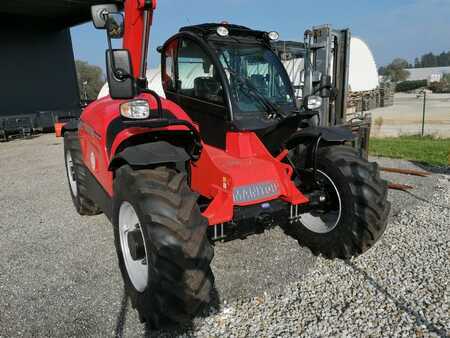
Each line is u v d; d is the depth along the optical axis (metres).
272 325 2.34
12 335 2.33
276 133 2.90
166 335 2.29
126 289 2.65
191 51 3.12
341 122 6.71
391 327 2.29
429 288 2.66
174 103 3.11
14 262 3.29
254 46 3.11
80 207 4.27
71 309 2.58
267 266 3.05
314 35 6.19
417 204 4.46
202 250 2.16
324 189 3.08
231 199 2.51
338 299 2.58
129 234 2.42
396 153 7.89
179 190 2.27
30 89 15.96
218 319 2.41
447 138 11.40
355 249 2.96
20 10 14.47
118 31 2.85
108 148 2.98
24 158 8.59
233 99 2.82
